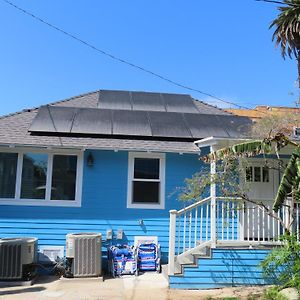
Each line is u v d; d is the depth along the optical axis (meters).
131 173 11.76
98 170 11.66
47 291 8.92
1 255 9.55
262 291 8.95
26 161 11.51
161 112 13.85
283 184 8.66
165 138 12.09
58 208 11.41
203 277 9.46
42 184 11.47
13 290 8.99
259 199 10.90
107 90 16.09
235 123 13.20
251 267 9.63
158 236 11.56
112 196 11.61
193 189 9.98
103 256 11.28
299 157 8.52
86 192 11.55
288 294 8.09
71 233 10.93
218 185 10.62
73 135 11.84
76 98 15.27
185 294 8.80
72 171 11.62
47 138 11.50
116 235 11.41
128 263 10.75
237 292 8.95
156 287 9.39
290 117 10.88
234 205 10.30
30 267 9.98
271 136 8.95
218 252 9.62
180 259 9.98
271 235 10.75
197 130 12.44
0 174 11.38
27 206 11.32
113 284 9.66
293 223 9.91
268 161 11.54
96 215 11.48
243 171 10.09
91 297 8.41
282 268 9.45
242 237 10.55
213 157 9.45
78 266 9.96
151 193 11.77
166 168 11.84
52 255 11.17
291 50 18.53
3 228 11.16
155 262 11.05
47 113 12.73
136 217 11.59
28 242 9.86
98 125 12.23
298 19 17.94
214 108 15.65
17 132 11.70
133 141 11.84
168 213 11.66
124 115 13.21
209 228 11.43
